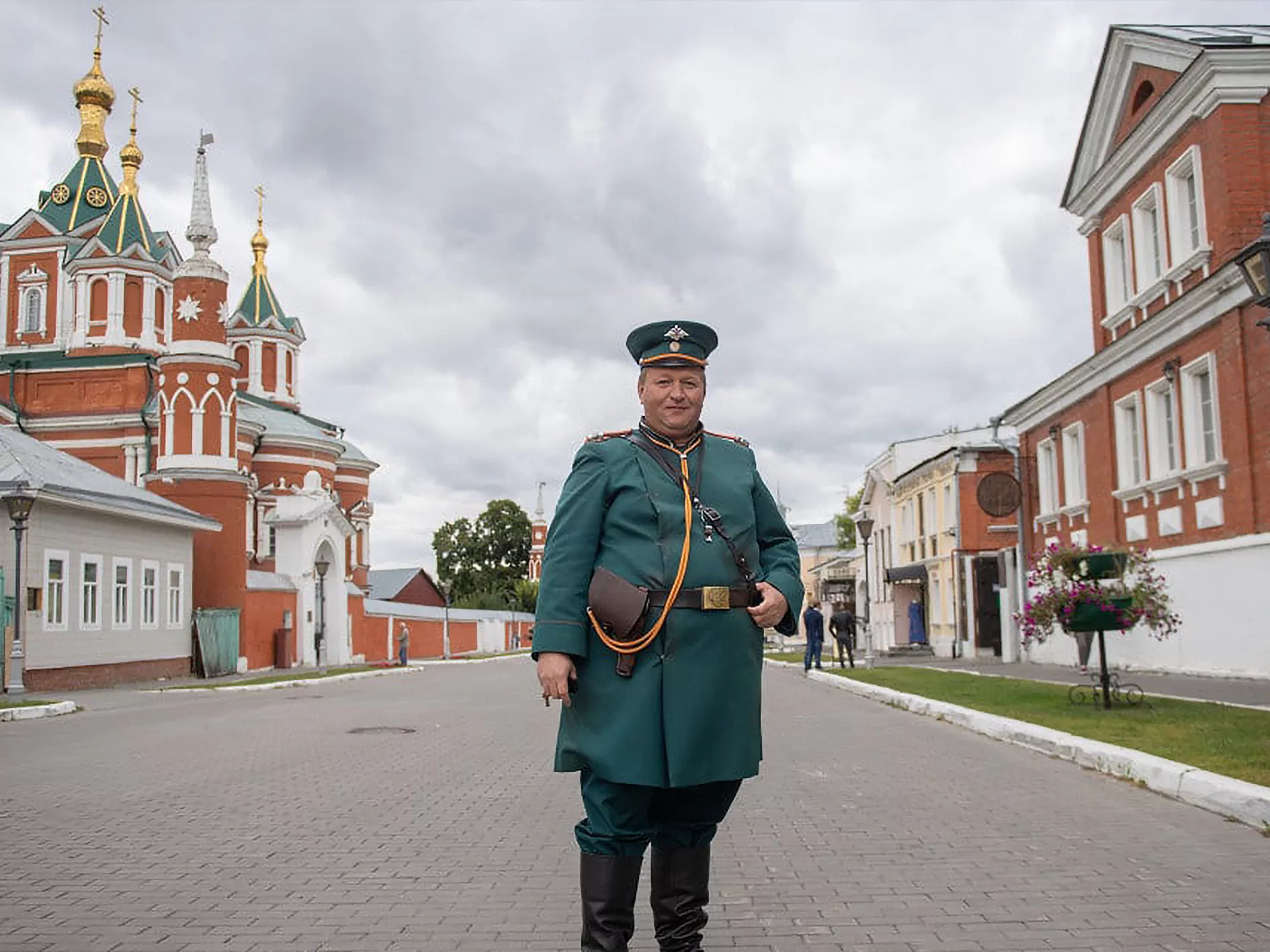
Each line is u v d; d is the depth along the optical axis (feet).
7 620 75.46
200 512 116.16
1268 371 54.85
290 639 130.82
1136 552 45.24
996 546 113.50
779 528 14.17
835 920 16.81
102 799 28.94
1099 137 75.66
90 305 159.63
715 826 13.94
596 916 12.87
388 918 17.28
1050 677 68.13
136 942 16.03
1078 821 23.99
